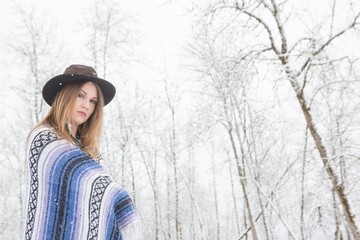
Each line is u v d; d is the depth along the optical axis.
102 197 1.40
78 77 1.59
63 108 1.50
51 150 1.34
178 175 17.69
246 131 10.27
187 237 23.62
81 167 1.37
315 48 7.57
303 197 11.27
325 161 7.53
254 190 12.36
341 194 7.23
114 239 1.42
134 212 1.55
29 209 1.29
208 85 9.82
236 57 8.45
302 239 11.43
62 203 1.28
